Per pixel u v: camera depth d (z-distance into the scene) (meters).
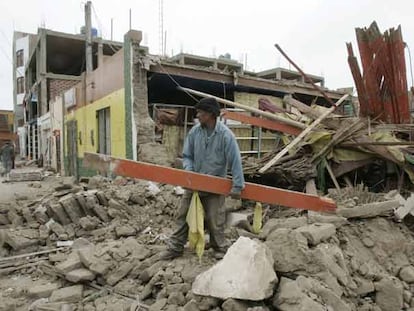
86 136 15.79
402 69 7.40
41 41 26.95
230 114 8.20
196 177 4.07
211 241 4.48
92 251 4.86
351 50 7.50
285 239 3.62
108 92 13.01
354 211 4.70
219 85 13.88
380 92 7.53
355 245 4.34
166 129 11.97
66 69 34.34
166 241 5.49
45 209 7.25
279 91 14.54
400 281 3.94
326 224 4.17
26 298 4.42
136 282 4.34
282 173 7.34
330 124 7.66
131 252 4.81
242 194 4.27
